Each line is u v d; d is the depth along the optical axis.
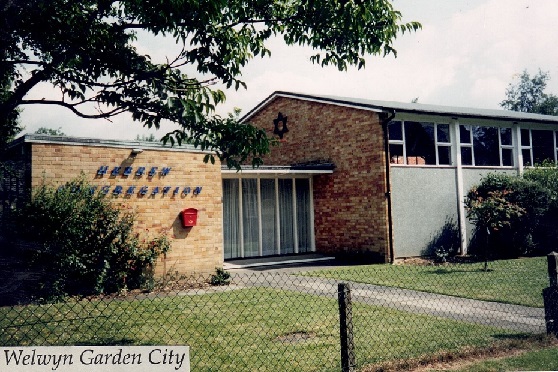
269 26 6.50
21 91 5.00
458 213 16.48
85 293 9.08
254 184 16.06
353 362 4.30
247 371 4.68
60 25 5.13
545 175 16.39
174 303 8.24
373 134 15.20
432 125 16.48
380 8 5.84
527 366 4.72
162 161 10.68
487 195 15.69
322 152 17.22
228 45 5.76
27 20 5.02
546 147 20.08
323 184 16.97
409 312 7.55
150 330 6.25
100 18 5.27
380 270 11.62
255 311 7.54
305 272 12.59
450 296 8.96
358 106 15.57
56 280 8.34
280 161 19.31
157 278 10.38
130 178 10.19
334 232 16.45
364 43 6.28
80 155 9.55
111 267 9.33
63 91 5.43
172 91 5.02
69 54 5.07
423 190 15.80
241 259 15.32
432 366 4.80
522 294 9.04
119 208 9.72
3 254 8.34
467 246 16.48
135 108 5.12
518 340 5.67
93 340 5.69
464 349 5.29
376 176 15.02
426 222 15.71
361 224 15.47
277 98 19.66
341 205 16.23
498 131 18.36
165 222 10.63
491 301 8.43
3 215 8.53
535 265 13.38
